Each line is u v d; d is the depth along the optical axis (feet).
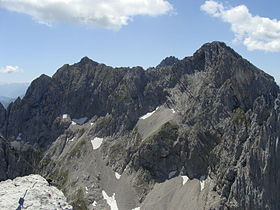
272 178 606.96
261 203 585.63
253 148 628.28
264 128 637.71
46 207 103.04
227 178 634.84
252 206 585.22
